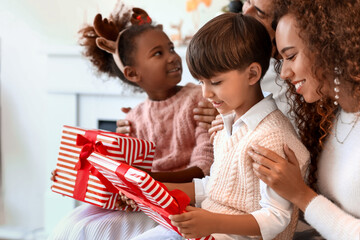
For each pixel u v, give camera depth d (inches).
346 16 35.9
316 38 36.2
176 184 46.8
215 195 42.9
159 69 55.0
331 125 39.8
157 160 55.3
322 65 36.5
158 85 55.8
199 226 35.8
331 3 36.1
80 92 90.6
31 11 103.3
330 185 39.9
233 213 41.1
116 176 36.7
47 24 103.1
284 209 38.4
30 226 109.5
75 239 46.1
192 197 46.6
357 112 38.4
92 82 89.9
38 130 107.1
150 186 33.6
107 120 91.4
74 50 89.1
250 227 37.2
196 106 54.3
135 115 58.2
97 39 56.2
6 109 107.7
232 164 41.1
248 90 40.7
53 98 92.8
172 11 97.7
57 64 91.0
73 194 48.1
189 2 93.5
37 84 105.7
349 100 38.4
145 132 56.7
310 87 37.9
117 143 44.8
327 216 36.6
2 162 109.6
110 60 60.7
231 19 40.2
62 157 48.9
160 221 41.1
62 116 92.9
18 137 108.2
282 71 39.2
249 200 40.3
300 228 48.0
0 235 106.1
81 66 89.9
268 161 37.6
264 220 37.4
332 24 36.0
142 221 47.2
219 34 38.8
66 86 91.1
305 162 40.0
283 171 37.2
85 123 92.5
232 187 41.4
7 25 104.7
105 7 99.9
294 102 45.3
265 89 59.1
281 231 38.5
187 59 40.7
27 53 105.0
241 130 41.8
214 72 38.9
